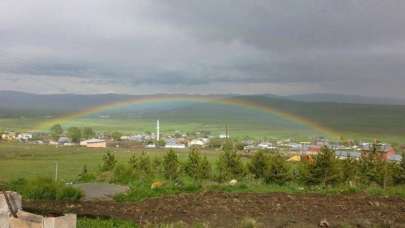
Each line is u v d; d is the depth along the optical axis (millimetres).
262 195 19109
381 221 14375
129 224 13508
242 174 31031
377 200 18156
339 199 18297
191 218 14711
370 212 15820
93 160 81062
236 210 16047
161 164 33875
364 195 19375
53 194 18766
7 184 21969
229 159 31828
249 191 20422
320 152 28562
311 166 27688
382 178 27703
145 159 35125
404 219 14711
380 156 29797
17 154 91625
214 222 14062
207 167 31625
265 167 29578
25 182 21969
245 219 13711
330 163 27500
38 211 15344
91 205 17172
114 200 18438
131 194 19172
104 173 29031
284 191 20500
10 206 10516
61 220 9898
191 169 31734
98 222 13578
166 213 15570
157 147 116688
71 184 21703
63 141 132125
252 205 16953
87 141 126688
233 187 21219
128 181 25562
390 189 21125
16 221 10195
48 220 9781
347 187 21172
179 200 18047
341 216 15109
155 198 18609
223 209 16219
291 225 13648
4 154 90750
